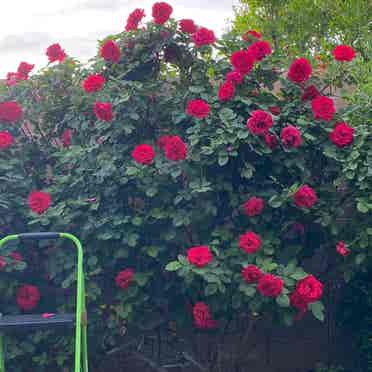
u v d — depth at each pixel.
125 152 4.19
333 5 7.37
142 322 4.25
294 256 3.95
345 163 3.82
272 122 3.72
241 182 4.09
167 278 4.16
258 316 4.23
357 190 3.88
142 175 3.88
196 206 3.91
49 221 4.02
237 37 4.31
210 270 3.56
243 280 3.64
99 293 4.04
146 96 4.13
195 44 4.13
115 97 4.09
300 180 4.06
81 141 4.39
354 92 4.42
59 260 4.10
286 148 3.81
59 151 4.49
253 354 4.88
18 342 4.11
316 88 4.15
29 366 4.27
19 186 4.29
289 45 7.34
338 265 4.22
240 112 3.97
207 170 3.95
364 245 3.78
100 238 3.89
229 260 3.77
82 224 4.10
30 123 4.67
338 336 4.91
